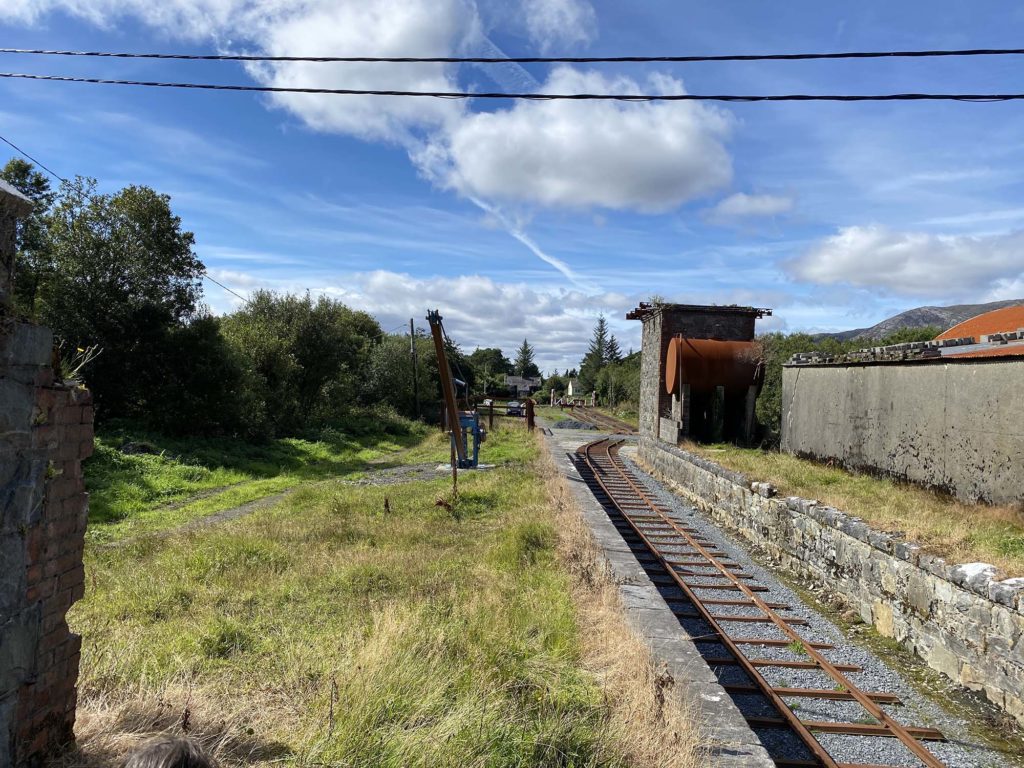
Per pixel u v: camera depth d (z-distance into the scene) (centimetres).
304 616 640
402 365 4262
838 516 881
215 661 514
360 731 368
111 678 446
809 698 578
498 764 348
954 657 629
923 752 485
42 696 295
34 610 286
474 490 1434
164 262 2206
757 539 1151
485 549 930
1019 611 548
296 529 1052
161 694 408
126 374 2120
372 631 553
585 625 623
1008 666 559
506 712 409
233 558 852
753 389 1983
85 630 580
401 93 577
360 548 921
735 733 433
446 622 581
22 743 281
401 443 3091
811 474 1295
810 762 474
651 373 2378
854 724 528
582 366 9650
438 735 364
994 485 929
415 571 799
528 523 1023
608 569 819
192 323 2252
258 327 2856
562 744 374
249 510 1392
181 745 201
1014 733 530
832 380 1443
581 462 2297
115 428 1998
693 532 1250
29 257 2053
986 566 624
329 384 3375
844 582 852
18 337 271
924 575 685
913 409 1141
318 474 1959
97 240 2039
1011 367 905
